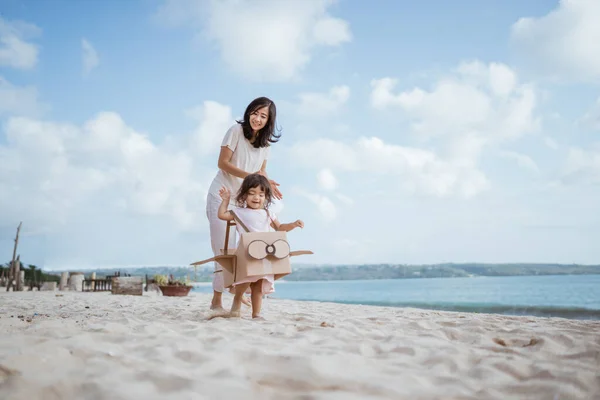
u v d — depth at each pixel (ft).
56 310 19.88
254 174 14.94
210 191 16.62
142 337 9.47
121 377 6.40
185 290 43.93
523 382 6.71
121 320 12.98
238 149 16.30
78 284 63.26
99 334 9.62
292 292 225.76
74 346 8.23
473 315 19.58
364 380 6.55
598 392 6.29
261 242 13.56
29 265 128.57
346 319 15.25
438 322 14.16
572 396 6.03
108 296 41.04
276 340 9.64
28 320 13.96
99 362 7.23
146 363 7.30
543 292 163.43
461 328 12.53
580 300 107.65
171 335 9.87
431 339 9.95
